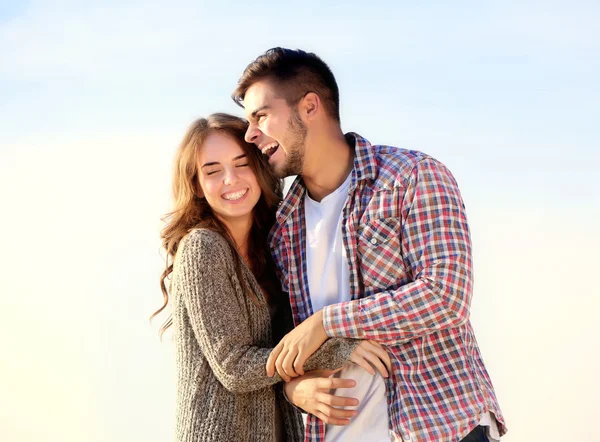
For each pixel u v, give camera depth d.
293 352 2.60
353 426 2.64
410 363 2.60
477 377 2.62
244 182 2.90
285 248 2.92
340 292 2.74
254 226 3.04
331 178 2.81
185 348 2.79
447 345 2.61
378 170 2.71
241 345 2.71
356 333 2.57
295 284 2.85
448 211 2.59
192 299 2.75
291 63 2.79
